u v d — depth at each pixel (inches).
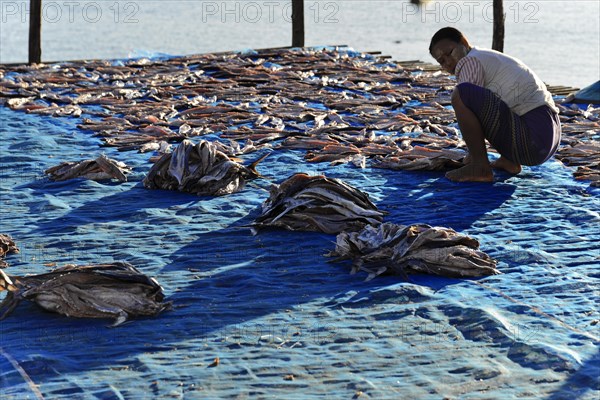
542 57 2119.8
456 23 2696.9
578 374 195.8
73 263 274.8
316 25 2893.7
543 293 244.1
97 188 361.7
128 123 480.1
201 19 3299.7
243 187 357.1
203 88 577.6
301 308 235.3
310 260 273.1
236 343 214.5
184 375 197.8
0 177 380.2
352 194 309.0
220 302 240.8
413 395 188.2
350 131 457.7
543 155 349.1
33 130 469.4
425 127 464.8
